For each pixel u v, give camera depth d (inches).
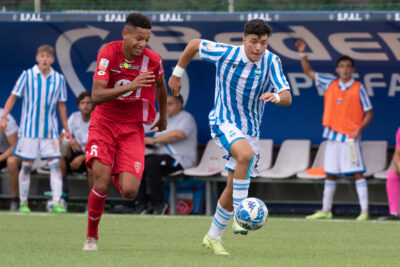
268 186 1948.8
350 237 1201.4
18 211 1772.9
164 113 984.3
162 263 800.3
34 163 1955.0
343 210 1911.9
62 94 1776.6
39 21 1750.7
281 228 1369.3
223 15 1692.9
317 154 1873.8
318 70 1953.7
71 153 1839.3
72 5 1875.0
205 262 816.3
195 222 1466.5
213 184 1844.2
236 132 906.1
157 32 1952.5
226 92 933.8
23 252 902.4
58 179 1770.4
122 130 908.6
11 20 1752.0
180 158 1801.2
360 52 1911.9
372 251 992.2
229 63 925.2
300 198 1934.1
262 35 891.4
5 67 2070.6
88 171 1766.7
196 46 947.3
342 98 1732.3
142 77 848.3
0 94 2079.2
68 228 1277.1
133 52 882.1
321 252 970.7
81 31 1982.0
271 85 949.2
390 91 1919.3
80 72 2050.9
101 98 861.2
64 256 857.5
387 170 1815.9
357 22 1846.7
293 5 1800.0
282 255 923.4
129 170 901.8
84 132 1862.7
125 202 1987.0
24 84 1744.6
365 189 1711.4
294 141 1902.1
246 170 885.8
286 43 1929.1
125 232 1237.1
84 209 1990.7
